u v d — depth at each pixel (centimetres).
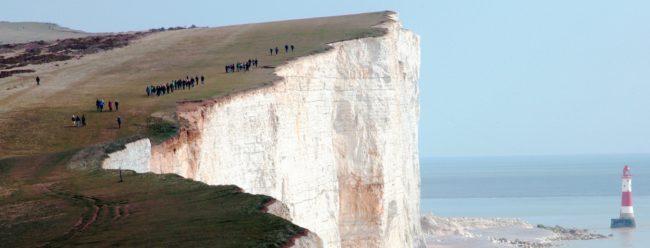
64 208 8175
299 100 18750
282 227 5888
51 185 9812
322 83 19912
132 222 6906
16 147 14350
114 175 10000
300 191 18038
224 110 15488
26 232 7194
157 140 13188
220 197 7556
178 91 17825
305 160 18500
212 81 18938
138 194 8381
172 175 9569
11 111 17025
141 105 16438
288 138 17725
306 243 5603
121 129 14725
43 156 12362
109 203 8062
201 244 5647
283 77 18262
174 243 5812
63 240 6500
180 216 6819
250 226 6041
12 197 9256
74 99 18325
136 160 12012
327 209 19412
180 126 14150
